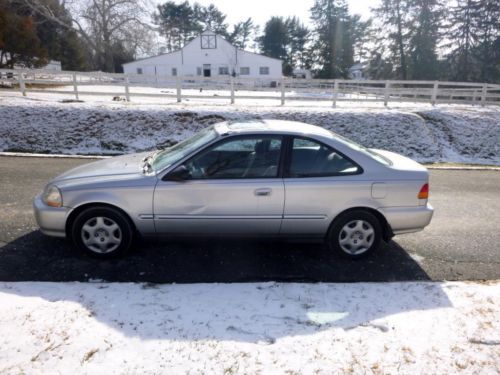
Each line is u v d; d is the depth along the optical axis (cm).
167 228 393
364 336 274
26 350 247
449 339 273
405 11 4481
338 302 319
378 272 389
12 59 2992
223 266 392
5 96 1571
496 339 274
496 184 842
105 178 388
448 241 476
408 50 4503
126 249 399
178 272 376
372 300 324
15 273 361
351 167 398
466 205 649
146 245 434
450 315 303
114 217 389
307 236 408
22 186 679
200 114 1359
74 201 381
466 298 330
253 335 271
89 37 4262
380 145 1336
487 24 4178
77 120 1261
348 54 6419
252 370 237
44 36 4381
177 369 235
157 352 249
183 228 393
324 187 388
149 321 283
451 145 1386
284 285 347
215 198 383
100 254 395
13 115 1240
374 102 2061
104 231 393
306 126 436
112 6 4072
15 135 1181
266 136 393
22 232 457
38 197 411
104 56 4256
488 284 361
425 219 409
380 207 399
